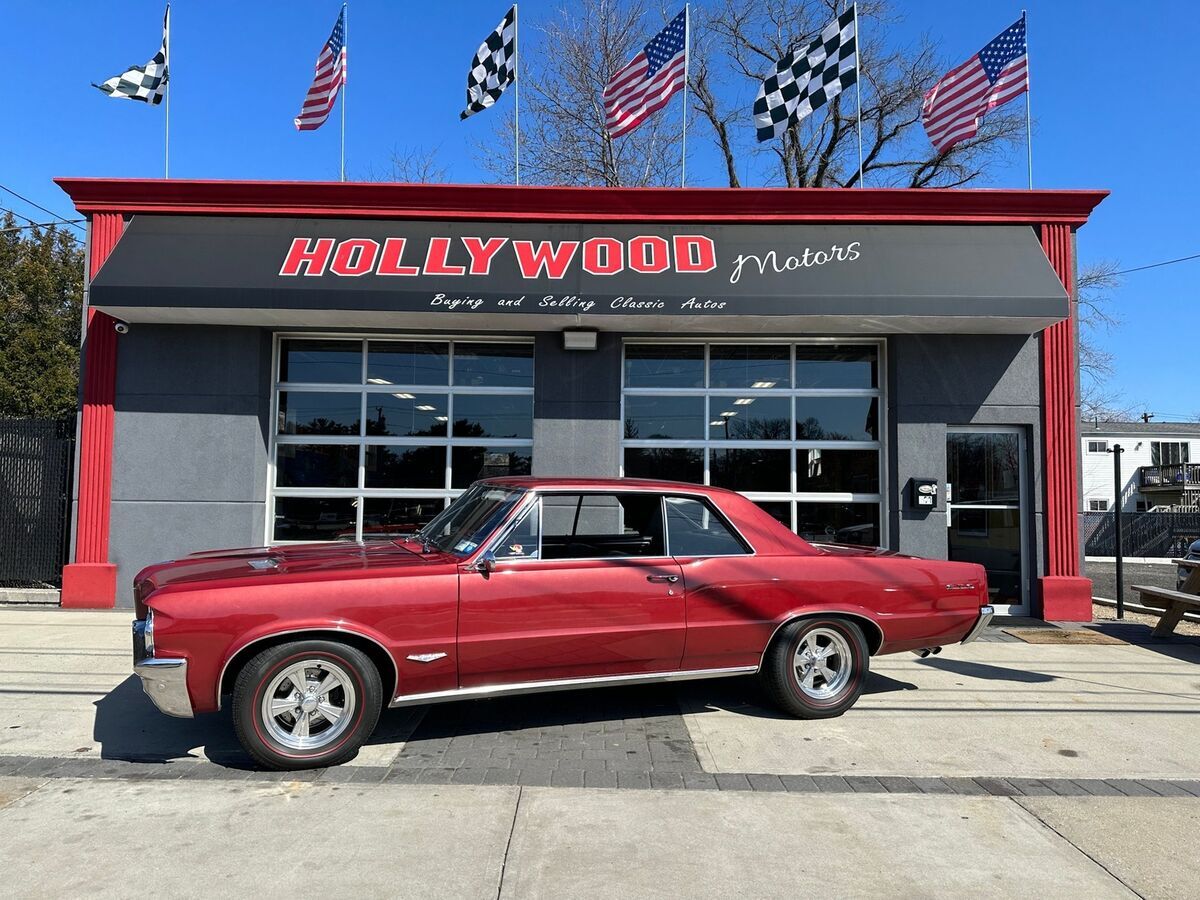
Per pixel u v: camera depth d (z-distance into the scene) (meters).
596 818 3.70
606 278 8.34
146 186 8.72
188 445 8.73
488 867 3.21
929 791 4.09
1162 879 3.20
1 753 4.48
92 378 8.73
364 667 4.32
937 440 8.92
